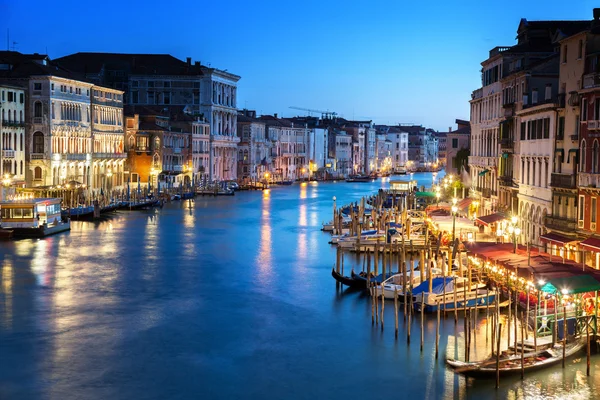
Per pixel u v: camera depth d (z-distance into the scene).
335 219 77.81
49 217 76.69
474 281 46.06
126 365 35.84
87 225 83.88
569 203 48.31
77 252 64.31
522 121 59.84
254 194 142.88
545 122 53.59
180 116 143.88
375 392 32.81
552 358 34.12
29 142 97.69
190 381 34.03
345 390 33.06
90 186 111.00
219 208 109.56
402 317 43.19
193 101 154.38
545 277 35.38
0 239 71.00
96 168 113.75
